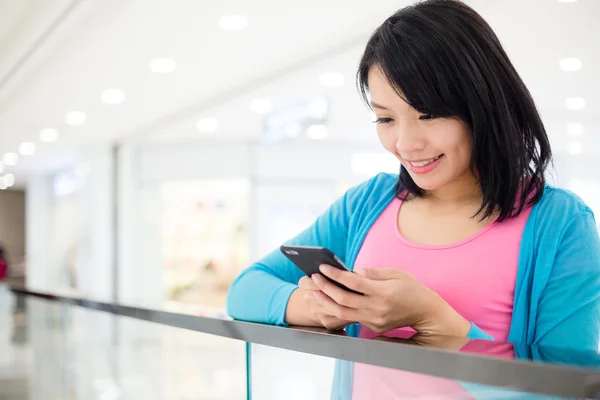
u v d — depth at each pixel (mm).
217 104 7387
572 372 561
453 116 998
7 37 5344
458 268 1071
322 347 879
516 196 1053
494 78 997
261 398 1030
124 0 4379
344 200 1352
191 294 9812
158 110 7719
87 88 6707
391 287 907
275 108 7527
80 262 10906
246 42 5270
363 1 4414
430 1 1039
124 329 2090
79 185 11273
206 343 1405
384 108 1049
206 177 9617
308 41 5230
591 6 4043
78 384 2592
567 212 1018
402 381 747
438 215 1141
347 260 1297
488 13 4184
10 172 13586
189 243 9859
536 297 1006
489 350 677
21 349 3365
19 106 7523
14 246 17188
